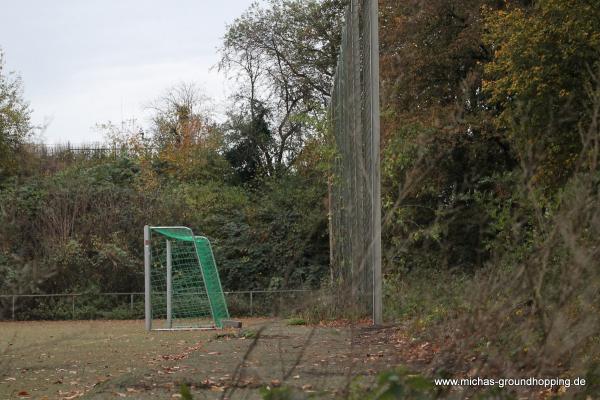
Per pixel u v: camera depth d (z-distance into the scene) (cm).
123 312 3066
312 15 4775
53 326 2341
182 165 4569
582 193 374
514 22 2275
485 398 344
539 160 455
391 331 804
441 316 422
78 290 3083
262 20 4938
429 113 2609
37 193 3234
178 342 1458
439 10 2881
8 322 2716
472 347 358
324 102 4853
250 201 3894
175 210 3456
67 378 902
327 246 3228
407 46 2878
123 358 1131
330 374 402
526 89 2164
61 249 3056
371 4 1458
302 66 4841
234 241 3509
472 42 2806
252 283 3453
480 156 2341
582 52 2084
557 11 2156
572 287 355
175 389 761
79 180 3375
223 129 4947
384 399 288
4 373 477
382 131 2061
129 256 3206
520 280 366
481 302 368
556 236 371
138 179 3747
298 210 3450
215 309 2312
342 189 2000
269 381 360
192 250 3145
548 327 352
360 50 1756
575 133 1259
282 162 4750
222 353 1104
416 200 1433
